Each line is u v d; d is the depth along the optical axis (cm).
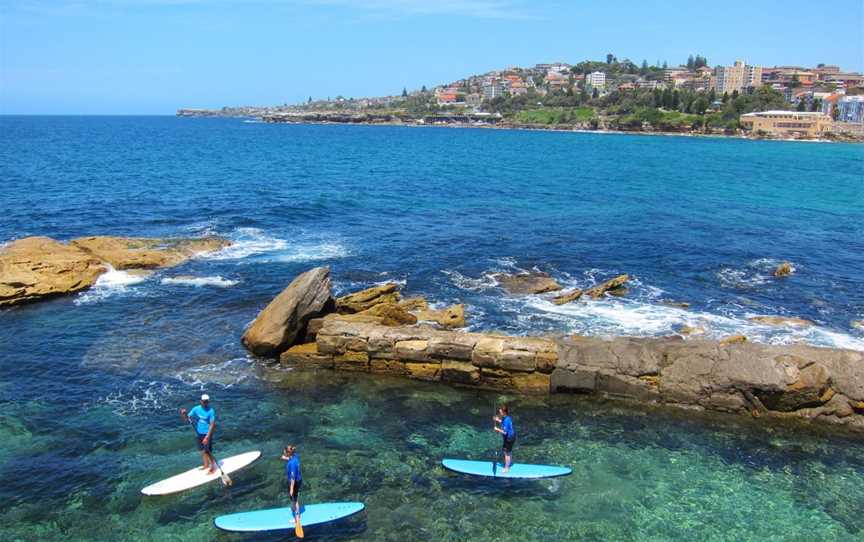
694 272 3706
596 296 3198
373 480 1753
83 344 2573
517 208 5819
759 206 6134
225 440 1934
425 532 1547
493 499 1677
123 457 1827
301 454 1872
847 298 3266
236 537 1527
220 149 12669
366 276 3541
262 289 3278
